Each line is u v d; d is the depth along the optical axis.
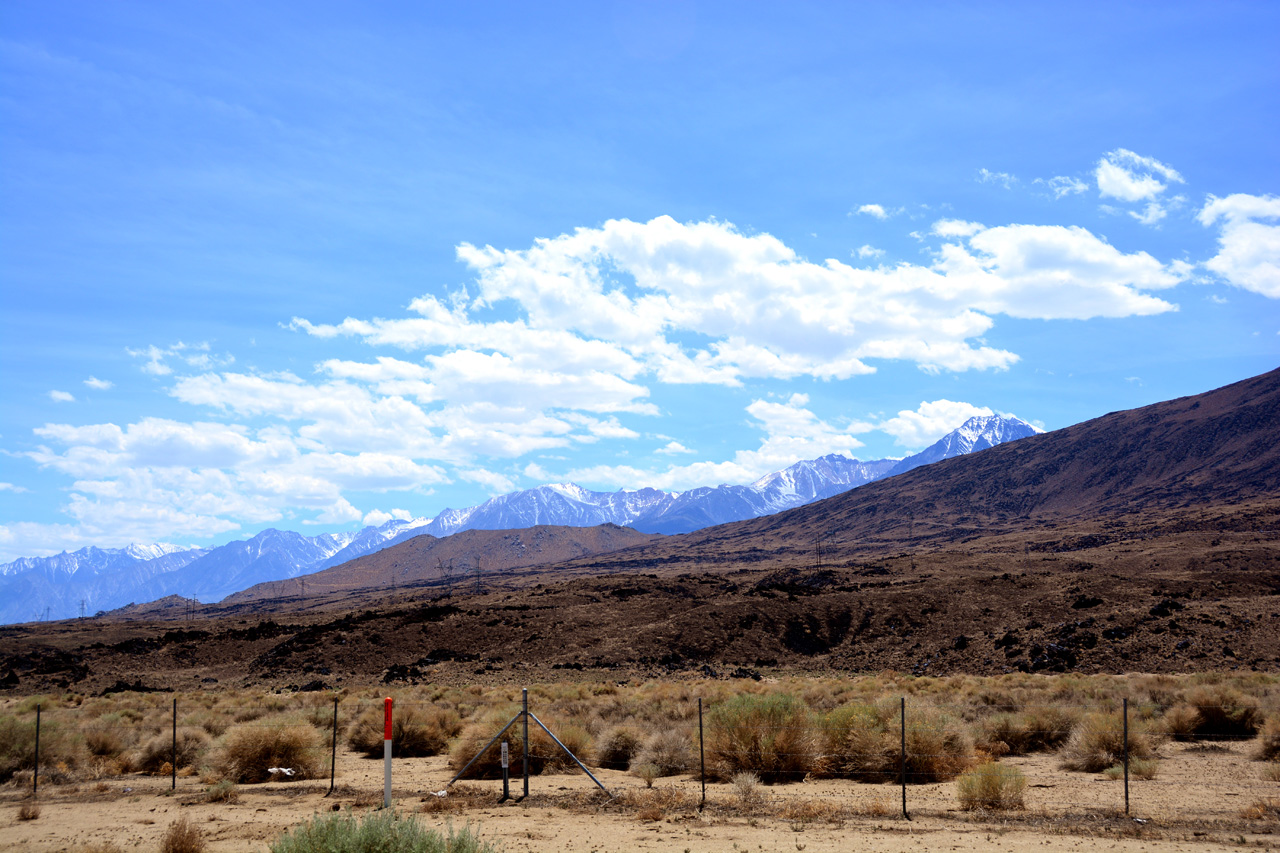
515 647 94.25
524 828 16.14
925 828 15.60
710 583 156.38
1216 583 102.69
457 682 77.06
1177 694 36.38
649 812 17.00
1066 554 191.38
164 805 19.72
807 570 187.12
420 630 99.31
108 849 14.75
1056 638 77.06
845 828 15.69
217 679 88.88
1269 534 189.50
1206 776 21.45
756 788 20.23
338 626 105.00
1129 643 72.31
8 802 20.48
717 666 89.31
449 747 28.88
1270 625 70.19
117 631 136.62
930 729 22.34
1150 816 16.47
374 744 29.22
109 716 35.31
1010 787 17.72
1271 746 23.92
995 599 100.56
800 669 89.12
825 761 22.23
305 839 10.51
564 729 25.47
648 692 49.12
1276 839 14.47
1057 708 29.08
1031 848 13.96
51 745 25.84
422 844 10.31
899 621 100.38
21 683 84.44
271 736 23.70
